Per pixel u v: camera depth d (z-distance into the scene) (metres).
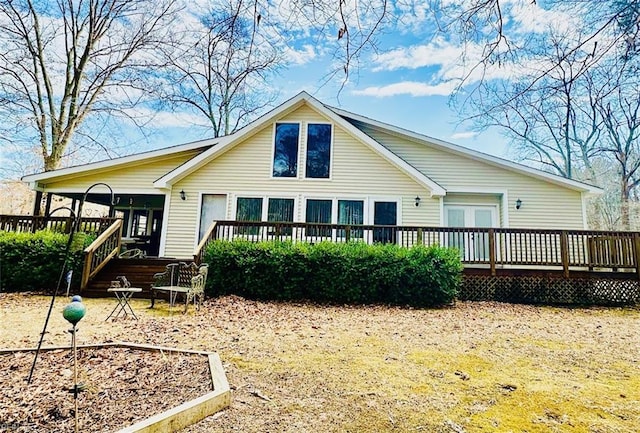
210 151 12.16
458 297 9.55
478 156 12.43
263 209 12.20
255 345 4.97
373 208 12.02
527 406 3.20
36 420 2.61
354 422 2.83
